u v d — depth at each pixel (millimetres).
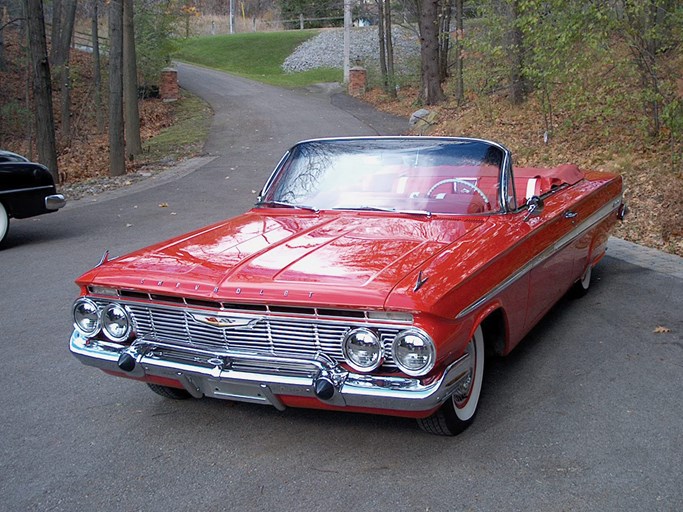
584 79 12750
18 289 6984
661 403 3965
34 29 13984
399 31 43969
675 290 6188
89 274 3771
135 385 4539
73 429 3922
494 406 3980
